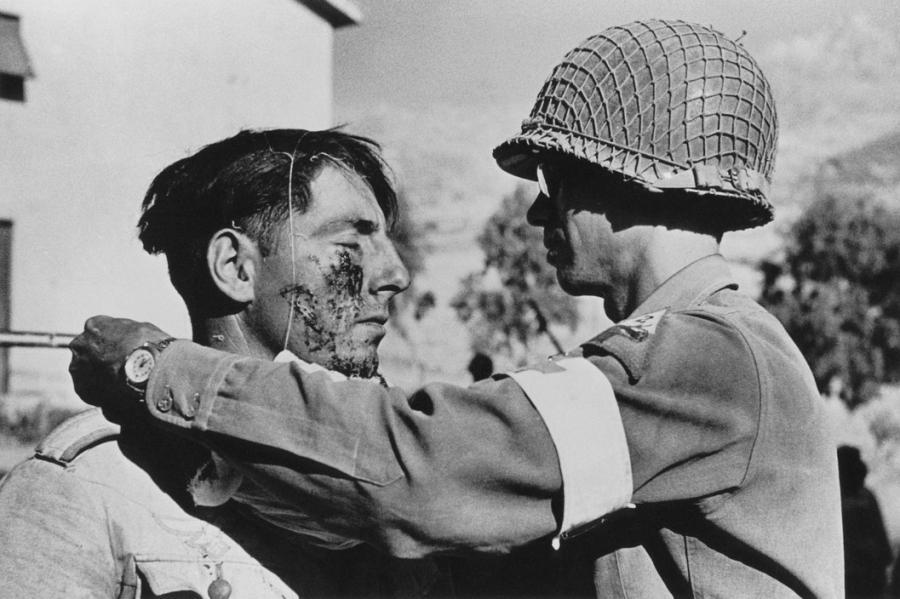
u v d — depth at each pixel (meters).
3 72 7.46
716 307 1.33
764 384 1.26
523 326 8.10
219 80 8.30
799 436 1.28
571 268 1.41
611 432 1.21
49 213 7.50
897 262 7.64
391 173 1.64
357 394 1.22
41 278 7.46
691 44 1.34
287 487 1.22
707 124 1.32
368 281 1.54
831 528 1.31
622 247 1.38
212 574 1.37
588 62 1.37
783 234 7.93
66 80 7.72
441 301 8.27
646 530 1.31
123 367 1.26
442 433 1.19
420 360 8.26
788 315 7.79
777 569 1.27
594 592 1.33
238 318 1.52
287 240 1.49
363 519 1.21
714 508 1.25
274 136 1.57
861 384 7.61
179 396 1.24
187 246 1.52
